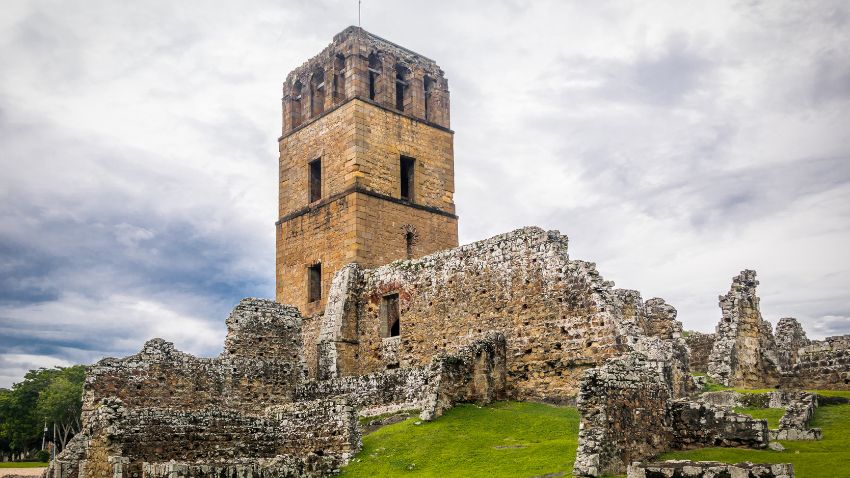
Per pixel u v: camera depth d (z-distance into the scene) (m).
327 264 47.16
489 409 31.89
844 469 20.72
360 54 48.81
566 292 33.75
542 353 34.03
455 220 50.59
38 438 84.38
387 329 41.66
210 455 29.11
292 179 51.06
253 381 37.62
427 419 30.59
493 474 23.64
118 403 28.03
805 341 42.41
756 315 39.44
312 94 51.66
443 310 38.56
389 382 34.84
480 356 33.50
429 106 52.00
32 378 88.62
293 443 30.25
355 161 46.84
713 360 37.41
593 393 22.61
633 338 31.48
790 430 26.03
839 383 36.50
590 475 21.25
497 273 36.56
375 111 48.38
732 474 19.16
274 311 39.66
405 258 47.66
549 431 28.09
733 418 24.84
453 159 51.72
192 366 35.91
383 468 26.58
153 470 25.31
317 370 42.19
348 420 28.84
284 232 50.28
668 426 25.44
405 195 50.56
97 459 27.69
